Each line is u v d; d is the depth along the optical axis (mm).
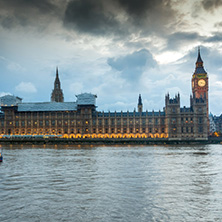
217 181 50531
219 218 31219
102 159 88500
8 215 32406
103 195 40719
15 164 75250
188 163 76875
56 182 49969
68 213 33031
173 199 38500
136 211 33562
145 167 69062
